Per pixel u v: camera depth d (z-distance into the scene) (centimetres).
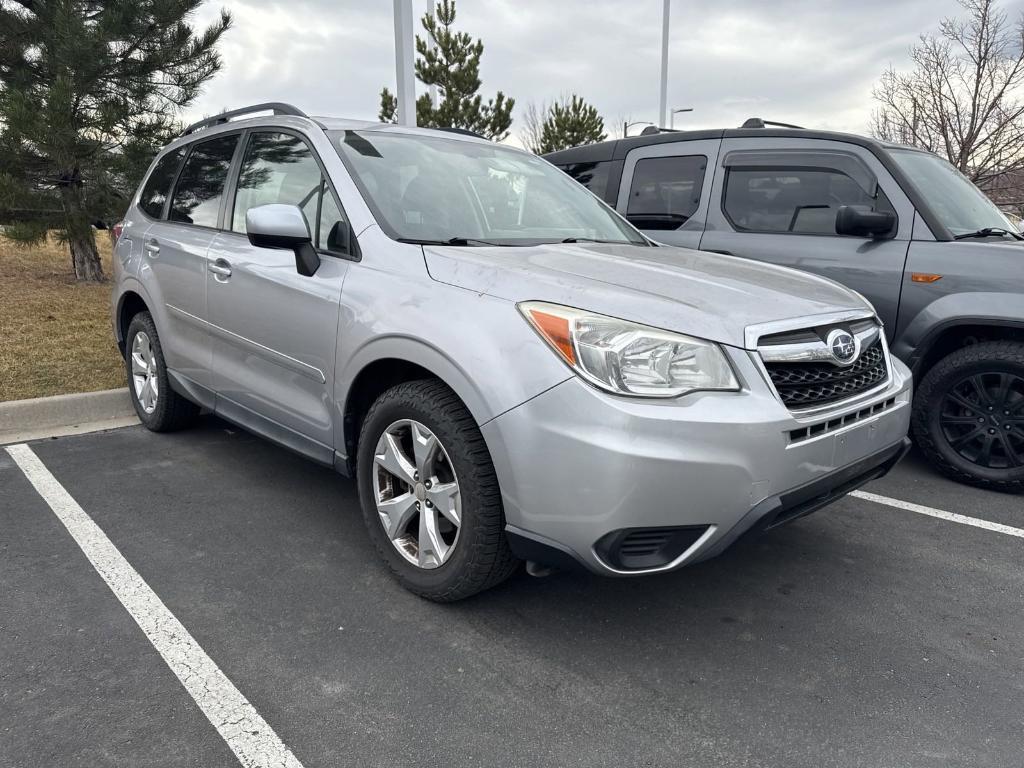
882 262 438
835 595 301
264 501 381
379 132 367
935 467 437
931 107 1288
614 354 230
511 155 410
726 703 233
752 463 233
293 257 331
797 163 491
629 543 236
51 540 333
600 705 231
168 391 458
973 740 219
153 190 486
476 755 209
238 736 214
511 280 259
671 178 546
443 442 262
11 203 962
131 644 257
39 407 492
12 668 242
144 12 1018
